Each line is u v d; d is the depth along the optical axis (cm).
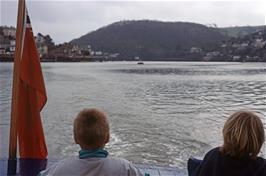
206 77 8769
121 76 8931
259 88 5703
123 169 211
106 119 220
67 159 219
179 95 4425
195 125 2189
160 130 1992
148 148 1527
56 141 1577
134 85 5944
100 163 210
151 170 496
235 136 215
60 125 2042
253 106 3359
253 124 216
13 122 468
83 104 3259
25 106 491
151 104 3412
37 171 456
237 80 7625
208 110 3012
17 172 453
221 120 2431
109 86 5619
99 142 213
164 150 1497
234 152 217
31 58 486
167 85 6081
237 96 4397
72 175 209
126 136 1791
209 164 226
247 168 216
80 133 212
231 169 217
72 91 4638
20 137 494
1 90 4325
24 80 482
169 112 2847
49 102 3356
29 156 496
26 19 483
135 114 2672
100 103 3394
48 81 6625
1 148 1215
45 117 2367
